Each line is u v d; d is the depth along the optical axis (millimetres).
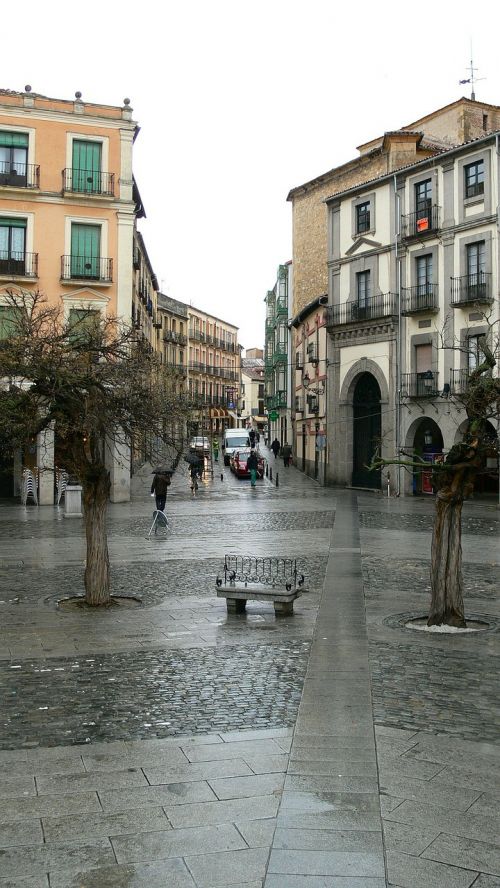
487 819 5102
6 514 28750
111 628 11016
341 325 41562
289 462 61219
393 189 38906
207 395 95250
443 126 43969
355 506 31500
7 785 5691
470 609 12289
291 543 20203
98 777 5832
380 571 15867
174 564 16828
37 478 32531
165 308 78500
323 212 51844
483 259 34406
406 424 37969
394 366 38812
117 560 17422
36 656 9547
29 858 4621
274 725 7031
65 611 12180
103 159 34719
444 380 35844
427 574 15516
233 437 60938
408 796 5445
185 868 4500
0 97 33219
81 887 4305
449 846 4734
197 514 28109
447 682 8383
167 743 6555
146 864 4547
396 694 7941
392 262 39000
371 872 4418
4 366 11609
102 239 34688
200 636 10547
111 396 12359
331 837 4824
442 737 6672
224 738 6680
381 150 44062
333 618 11578
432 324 36781
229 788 5613
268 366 90375
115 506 31359
